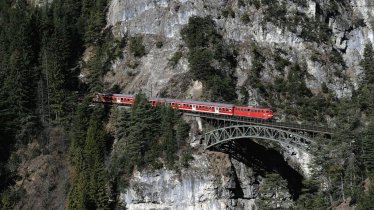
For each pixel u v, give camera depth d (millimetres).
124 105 167875
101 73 185000
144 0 191875
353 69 188375
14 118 167500
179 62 175125
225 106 150000
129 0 195000
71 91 178750
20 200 153875
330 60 183375
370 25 198875
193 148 152750
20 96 169125
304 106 169625
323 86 176500
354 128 143625
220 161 151875
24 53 177875
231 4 186750
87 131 160125
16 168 160500
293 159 158500
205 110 153250
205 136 151250
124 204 152625
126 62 185000
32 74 175375
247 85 171000
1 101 166375
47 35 189375
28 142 165875
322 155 131250
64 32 188875
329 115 168500
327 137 140500
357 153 130250
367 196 116438
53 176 158250
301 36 183250
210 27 179750
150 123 155375
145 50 184375
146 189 152500
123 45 189125
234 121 146500
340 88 178875
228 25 182875
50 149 163875
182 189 150625
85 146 156750
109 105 169750
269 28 183125
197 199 149875
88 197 144375
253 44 179625
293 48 182125
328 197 131125
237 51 178500
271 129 138875
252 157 156500
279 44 182375
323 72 179500
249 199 154375
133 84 178000
